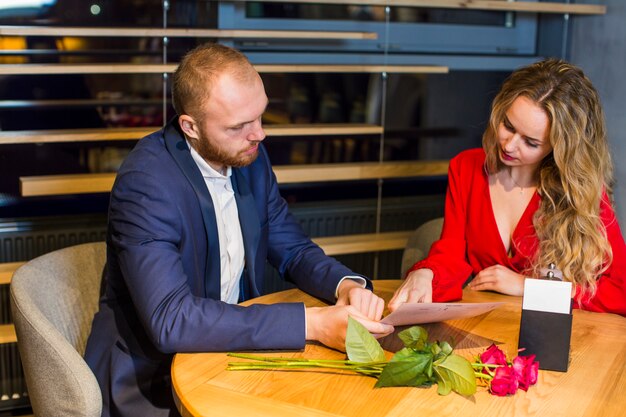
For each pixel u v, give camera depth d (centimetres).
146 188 183
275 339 170
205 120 182
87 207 324
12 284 191
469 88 384
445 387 149
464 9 379
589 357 173
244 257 210
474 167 236
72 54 313
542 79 206
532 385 158
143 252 178
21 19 304
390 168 350
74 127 317
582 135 207
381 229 376
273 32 325
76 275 213
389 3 341
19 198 313
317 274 205
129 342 192
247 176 211
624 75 347
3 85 304
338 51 362
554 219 216
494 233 230
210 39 331
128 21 318
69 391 177
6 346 311
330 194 363
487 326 187
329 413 145
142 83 323
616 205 353
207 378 159
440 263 217
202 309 172
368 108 361
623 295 207
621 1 349
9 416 316
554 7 357
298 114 350
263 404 149
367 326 169
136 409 189
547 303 163
